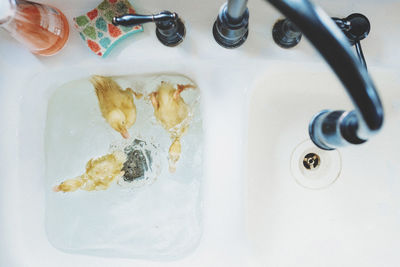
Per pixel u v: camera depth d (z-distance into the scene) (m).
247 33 0.51
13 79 0.53
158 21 0.42
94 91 0.56
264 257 0.57
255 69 0.53
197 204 0.56
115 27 0.49
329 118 0.40
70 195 0.57
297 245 0.59
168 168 0.57
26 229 0.55
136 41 0.51
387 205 0.61
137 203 0.57
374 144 0.62
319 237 0.60
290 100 0.60
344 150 0.62
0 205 0.53
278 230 0.59
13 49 0.52
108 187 0.57
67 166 0.57
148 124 0.57
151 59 0.52
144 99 0.56
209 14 0.51
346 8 0.51
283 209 0.60
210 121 0.56
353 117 0.34
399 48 0.52
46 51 0.50
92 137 0.57
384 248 0.60
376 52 0.52
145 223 0.56
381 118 0.25
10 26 0.43
